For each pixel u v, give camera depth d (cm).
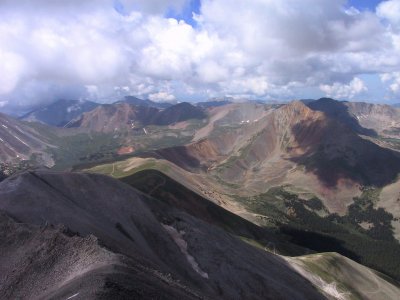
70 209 7550
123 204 9331
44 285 4362
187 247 9150
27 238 5462
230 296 8238
